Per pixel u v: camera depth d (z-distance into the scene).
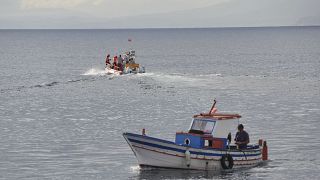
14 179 64.25
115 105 124.56
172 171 66.69
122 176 64.94
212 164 67.31
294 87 159.38
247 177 64.62
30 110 117.75
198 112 114.62
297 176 65.19
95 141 85.19
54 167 69.50
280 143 83.12
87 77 193.75
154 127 97.44
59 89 156.38
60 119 106.38
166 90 152.12
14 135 90.44
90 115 111.06
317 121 102.25
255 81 178.50
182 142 69.00
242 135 70.19
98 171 67.38
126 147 80.69
